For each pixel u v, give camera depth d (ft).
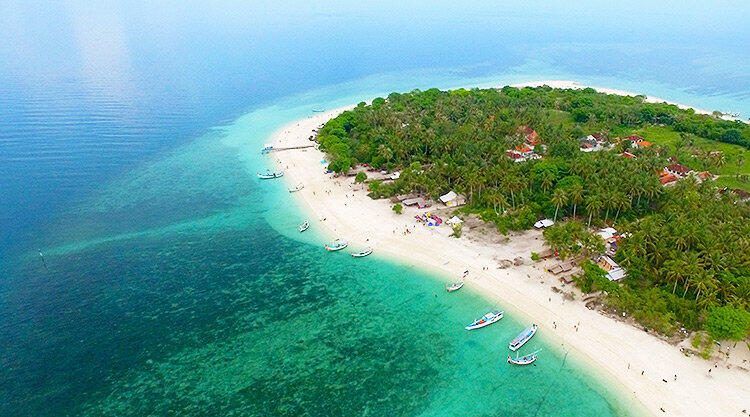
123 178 592.60
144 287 370.12
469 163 494.59
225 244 435.94
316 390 273.54
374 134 648.79
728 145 640.58
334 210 498.69
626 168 464.65
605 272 337.31
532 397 265.13
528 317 325.42
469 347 303.48
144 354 301.02
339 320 331.36
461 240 425.28
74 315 336.70
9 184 561.84
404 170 530.27
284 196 540.93
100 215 491.72
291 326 325.83
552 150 566.36
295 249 426.10
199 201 530.27
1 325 324.80
